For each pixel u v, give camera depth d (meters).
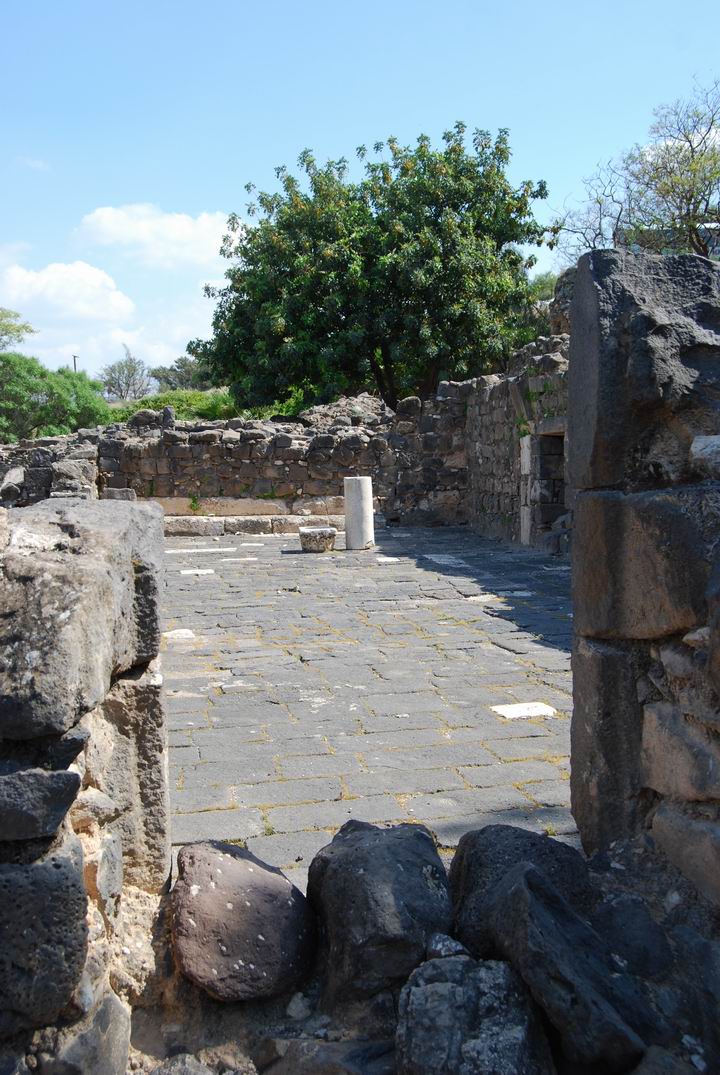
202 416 31.62
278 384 26.17
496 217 26.77
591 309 2.83
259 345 26.17
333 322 26.03
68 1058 1.95
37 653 1.93
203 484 19.00
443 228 25.41
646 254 2.89
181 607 9.32
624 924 2.43
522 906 2.21
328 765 4.32
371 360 26.77
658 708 2.80
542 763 4.33
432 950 2.27
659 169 22.19
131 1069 2.20
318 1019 2.34
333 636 7.70
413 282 24.81
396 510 18.98
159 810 2.55
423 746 4.61
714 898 2.46
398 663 6.60
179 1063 2.19
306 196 27.06
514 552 13.84
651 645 2.85
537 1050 2.04
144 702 2.52
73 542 2.30
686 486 2.67
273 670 6.41
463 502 18.95
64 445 20.83
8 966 1.92
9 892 1.92
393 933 2.30
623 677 2.90
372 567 12.32
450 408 18.78
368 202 27.25
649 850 2.78
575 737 3.12
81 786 2.19
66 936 1.95
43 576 2.08
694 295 2.85
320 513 19.06
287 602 9.57
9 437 40.78
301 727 4.98
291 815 3.70
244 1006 2.38
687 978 2.30
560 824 3.57
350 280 25.56
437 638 7.54
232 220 28.05
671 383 2.72
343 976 2.32
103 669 2.12
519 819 3.63
